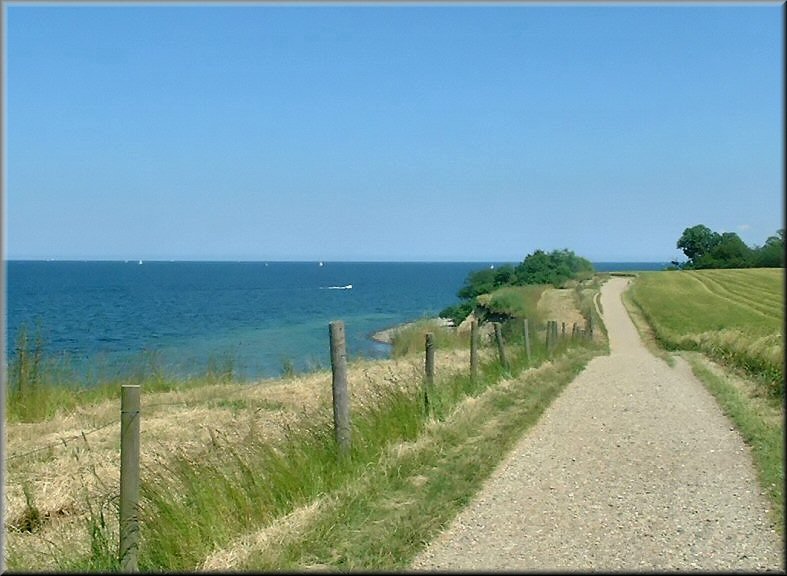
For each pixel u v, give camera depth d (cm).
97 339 3581
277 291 12069
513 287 6706
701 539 680
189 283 14800
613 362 2656
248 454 809
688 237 14750
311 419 975
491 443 1020
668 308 5794
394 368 1911
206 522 665
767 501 794
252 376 1961
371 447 902
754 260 13275
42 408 1332
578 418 1289
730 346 2634
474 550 649
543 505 776
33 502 805
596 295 7469
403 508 731
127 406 607
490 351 2273
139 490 647
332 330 884
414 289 13675
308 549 635
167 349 2891
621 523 723
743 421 1247
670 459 988
